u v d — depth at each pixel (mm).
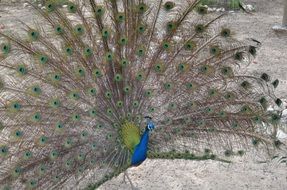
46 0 4988
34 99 4992
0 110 4949
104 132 5133
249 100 5332
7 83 5055
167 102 5230
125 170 5398
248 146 5391
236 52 5301
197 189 5727
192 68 5219
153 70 5191
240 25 11438
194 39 5238
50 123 4973
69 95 4965
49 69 5023
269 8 13375
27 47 5023
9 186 4797
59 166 4930
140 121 5242
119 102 5152
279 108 6625
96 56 5086
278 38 10617
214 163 6164
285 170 6008
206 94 5234
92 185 5090
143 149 5145
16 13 12477
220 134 5273
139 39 5172
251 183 5809
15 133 4875
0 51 4973
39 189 4852
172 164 6176
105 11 5066
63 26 5031
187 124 5230
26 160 4852
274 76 8422
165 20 5203
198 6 5250
